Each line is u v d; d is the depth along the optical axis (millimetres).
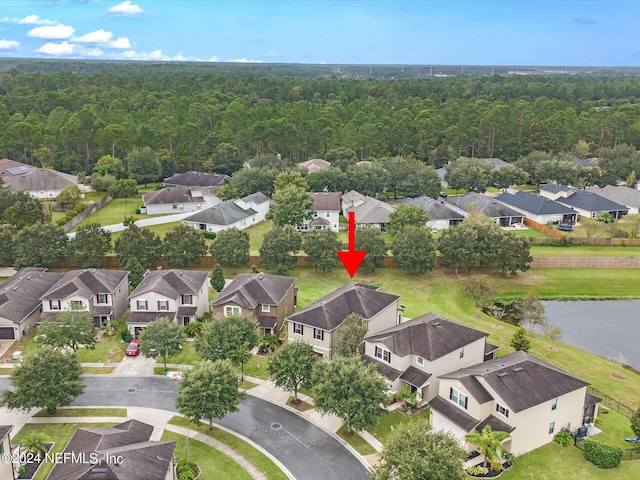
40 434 39562
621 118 175250
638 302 77312
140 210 111875
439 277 81625
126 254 76062
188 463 39188
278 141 160500
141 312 60594
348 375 42250
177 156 145875
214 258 82250
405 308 69688
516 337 57812
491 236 81062
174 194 114688
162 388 50219
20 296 62625
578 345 63688
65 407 46844
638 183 137125
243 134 157625
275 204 101000
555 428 42312
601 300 77750
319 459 40500
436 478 32781
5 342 58938
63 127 145125
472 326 65438
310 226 100125
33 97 181500
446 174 133750
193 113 175625
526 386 41406
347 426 43000
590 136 177500
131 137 146500
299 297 71938
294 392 48812
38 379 43875
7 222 89812
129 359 55531
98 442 34688
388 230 92688
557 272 85312
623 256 88938
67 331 53344
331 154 144875
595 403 44719
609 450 39188
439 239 83438
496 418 40938
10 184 115812
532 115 185125
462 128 174500
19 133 143000
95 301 62844
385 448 36156
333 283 77938
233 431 43781
